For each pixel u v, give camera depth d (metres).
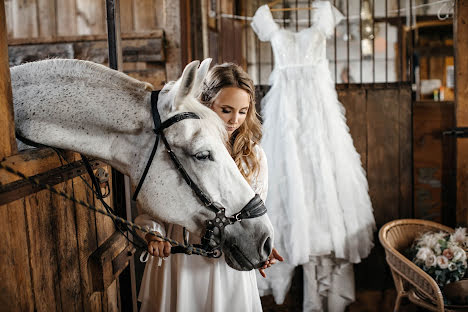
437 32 4.73
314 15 2.65
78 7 3.06
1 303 0.90
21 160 0.98
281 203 2.49
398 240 2.48
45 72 1.18
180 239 1.27
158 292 1.33
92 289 1.35
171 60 2.75
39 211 1.07
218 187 1.10
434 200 2.86
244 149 1.37
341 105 2.66
